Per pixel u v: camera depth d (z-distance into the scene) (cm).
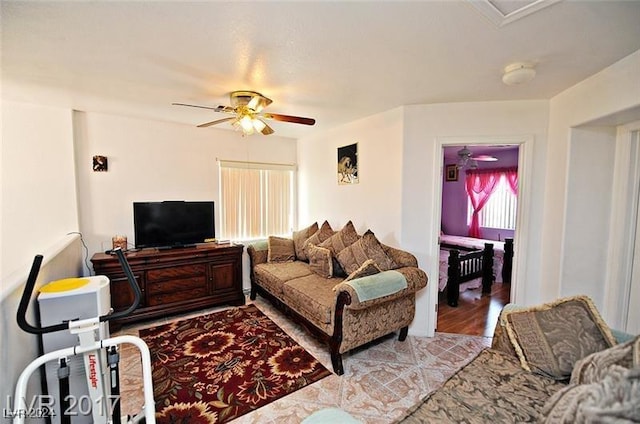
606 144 239
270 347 272
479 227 637
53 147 300
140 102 287
